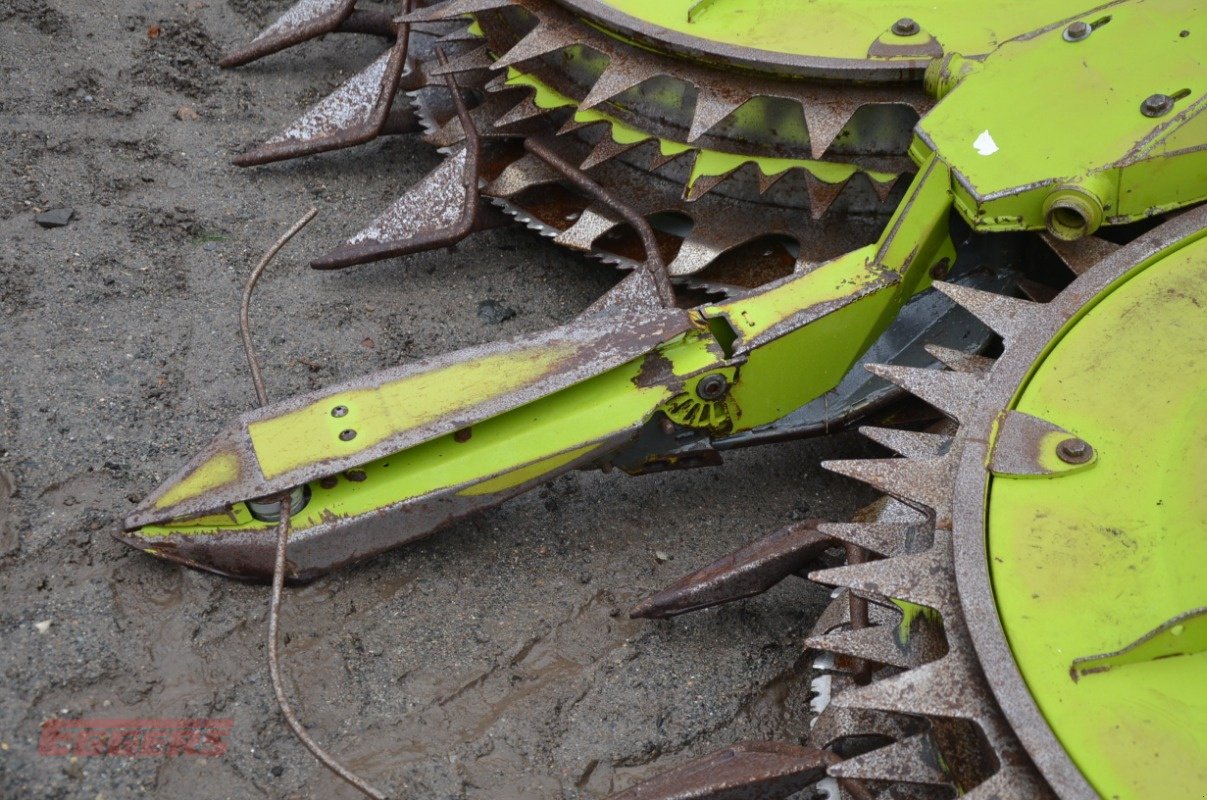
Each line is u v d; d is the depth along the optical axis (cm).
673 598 258
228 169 322
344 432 257
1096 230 260
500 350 264
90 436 279
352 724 255
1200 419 240
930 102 280
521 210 304
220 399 286
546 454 260
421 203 302
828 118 280
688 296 299
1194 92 260
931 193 267
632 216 292
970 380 251
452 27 327
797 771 238
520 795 252
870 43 283
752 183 294
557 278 310
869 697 229
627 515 280
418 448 259
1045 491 239
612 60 292
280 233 312
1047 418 244
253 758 251
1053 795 222
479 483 259
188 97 334
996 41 280
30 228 305
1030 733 223
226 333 296
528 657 264
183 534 257
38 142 319
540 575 272
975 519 238
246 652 259
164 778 248
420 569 271
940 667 229
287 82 341
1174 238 258
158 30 343
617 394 262
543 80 304
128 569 264
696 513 281
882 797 238
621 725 258
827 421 271
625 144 295
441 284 308
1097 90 265
